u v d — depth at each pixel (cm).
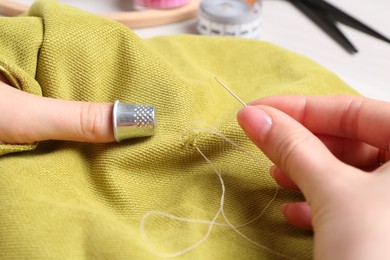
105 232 22
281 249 24
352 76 36
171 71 27
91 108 25
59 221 22
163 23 40
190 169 26
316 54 38
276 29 40
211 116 28
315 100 26
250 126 23
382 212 19
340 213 19
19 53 26
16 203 22
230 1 39
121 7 41
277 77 32
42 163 25
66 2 41
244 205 26
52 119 25
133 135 25
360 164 26
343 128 26
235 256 24
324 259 19
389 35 40
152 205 25
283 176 25
